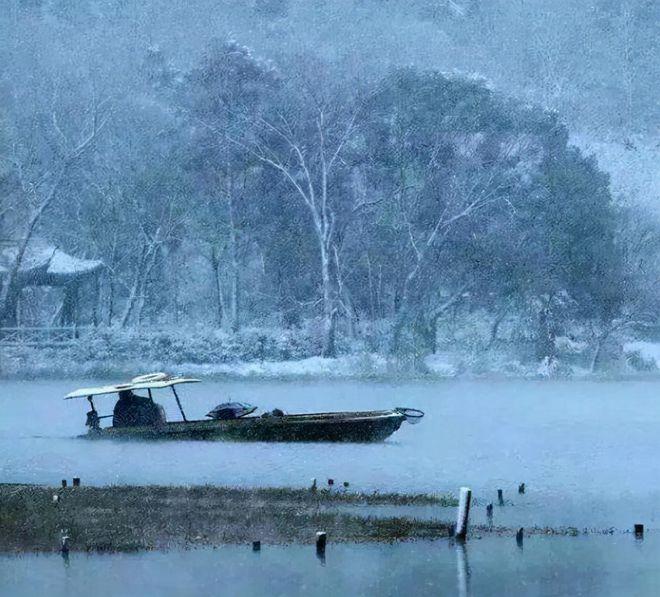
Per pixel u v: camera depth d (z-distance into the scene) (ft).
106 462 154.71
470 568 91.81
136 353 384.68
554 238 428.97
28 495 119.44
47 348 383.24
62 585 85.10
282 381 362.94
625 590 85.15
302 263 442.09
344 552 96.22
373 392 313.53
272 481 136.98
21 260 405.18
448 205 428.97
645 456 169.17
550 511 117.70
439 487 134.00
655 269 443.32
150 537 100.22
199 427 173.37
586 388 337.93
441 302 425.28
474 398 293.64
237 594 82.94
